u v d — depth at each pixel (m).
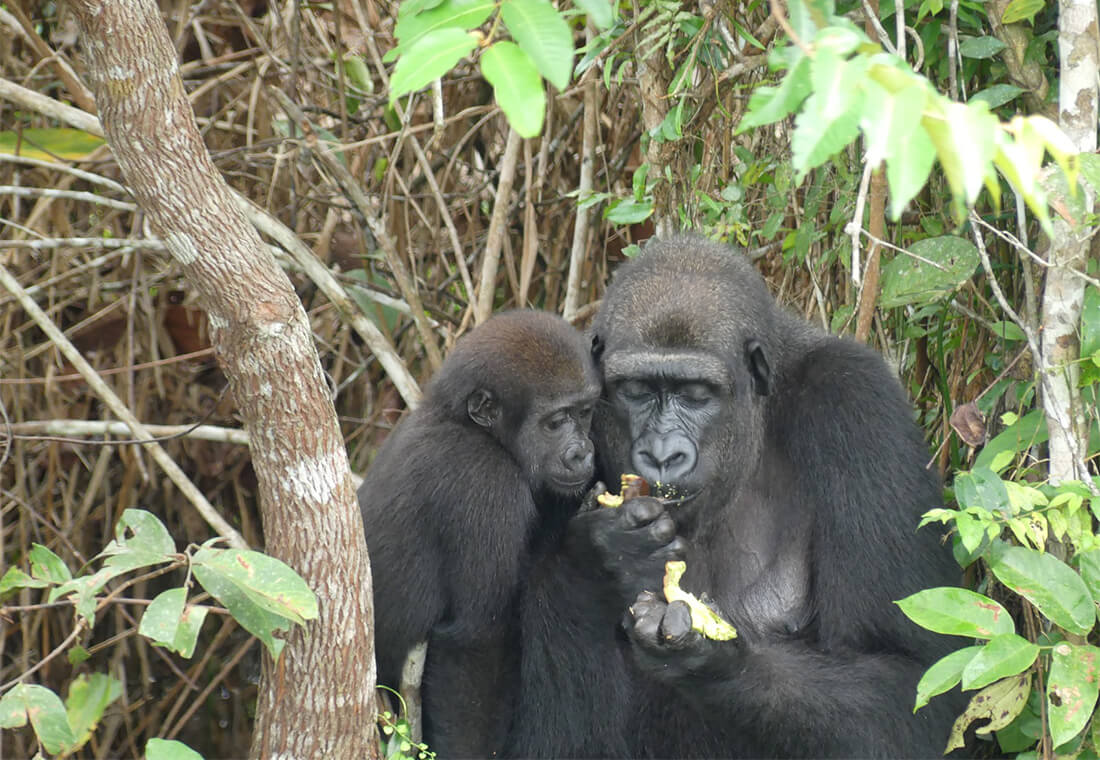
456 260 14.03
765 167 10.51
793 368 8.90
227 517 15.30
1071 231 7.91
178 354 14.94
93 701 7.02
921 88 3.87
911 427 8.61
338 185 13.77
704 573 8.80
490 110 13.25
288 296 6.27
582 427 9.30
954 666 6.88
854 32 4.04
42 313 11.93
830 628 8.35
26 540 14.02
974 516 7.53
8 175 14.11
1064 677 6.78
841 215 9.92
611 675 8.42
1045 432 8.32
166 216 6.02
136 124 5.86
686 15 9.75
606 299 9.10
